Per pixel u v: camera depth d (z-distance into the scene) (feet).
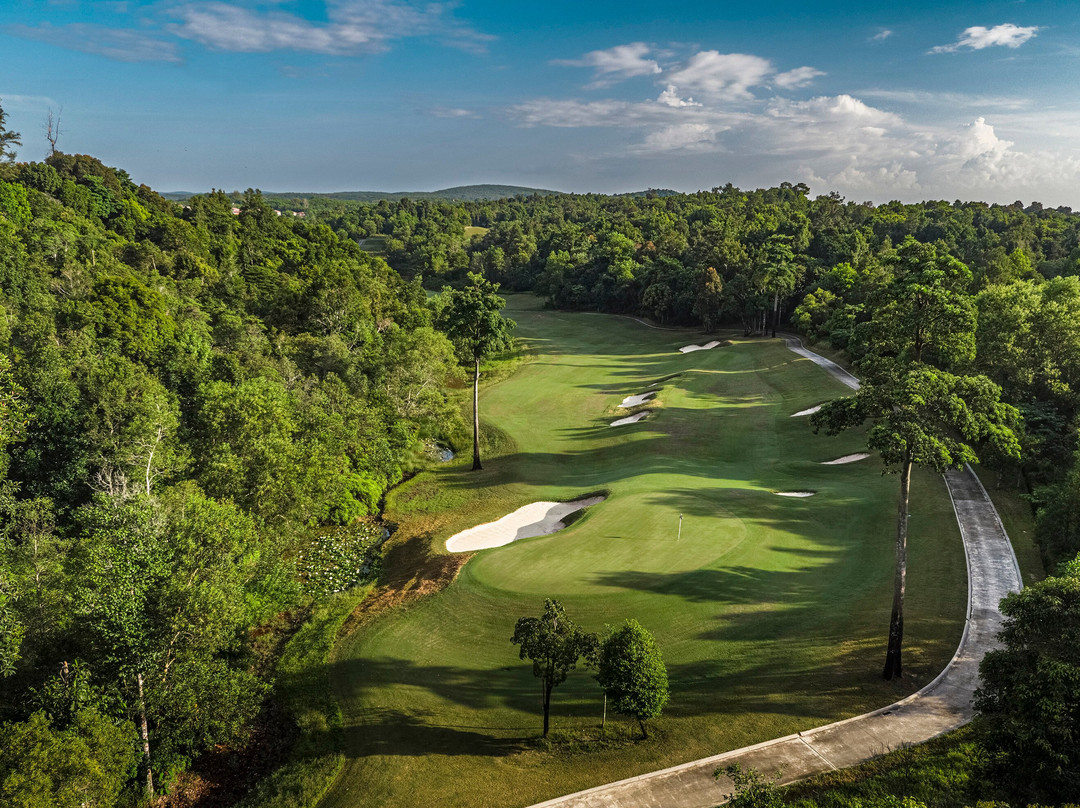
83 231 318.24
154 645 72.69
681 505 133.49
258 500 127.54
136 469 140.15
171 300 255.29
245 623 100.07
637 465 177.17
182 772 79.05
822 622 90.33
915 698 73.15
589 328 401.08
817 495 139.44
